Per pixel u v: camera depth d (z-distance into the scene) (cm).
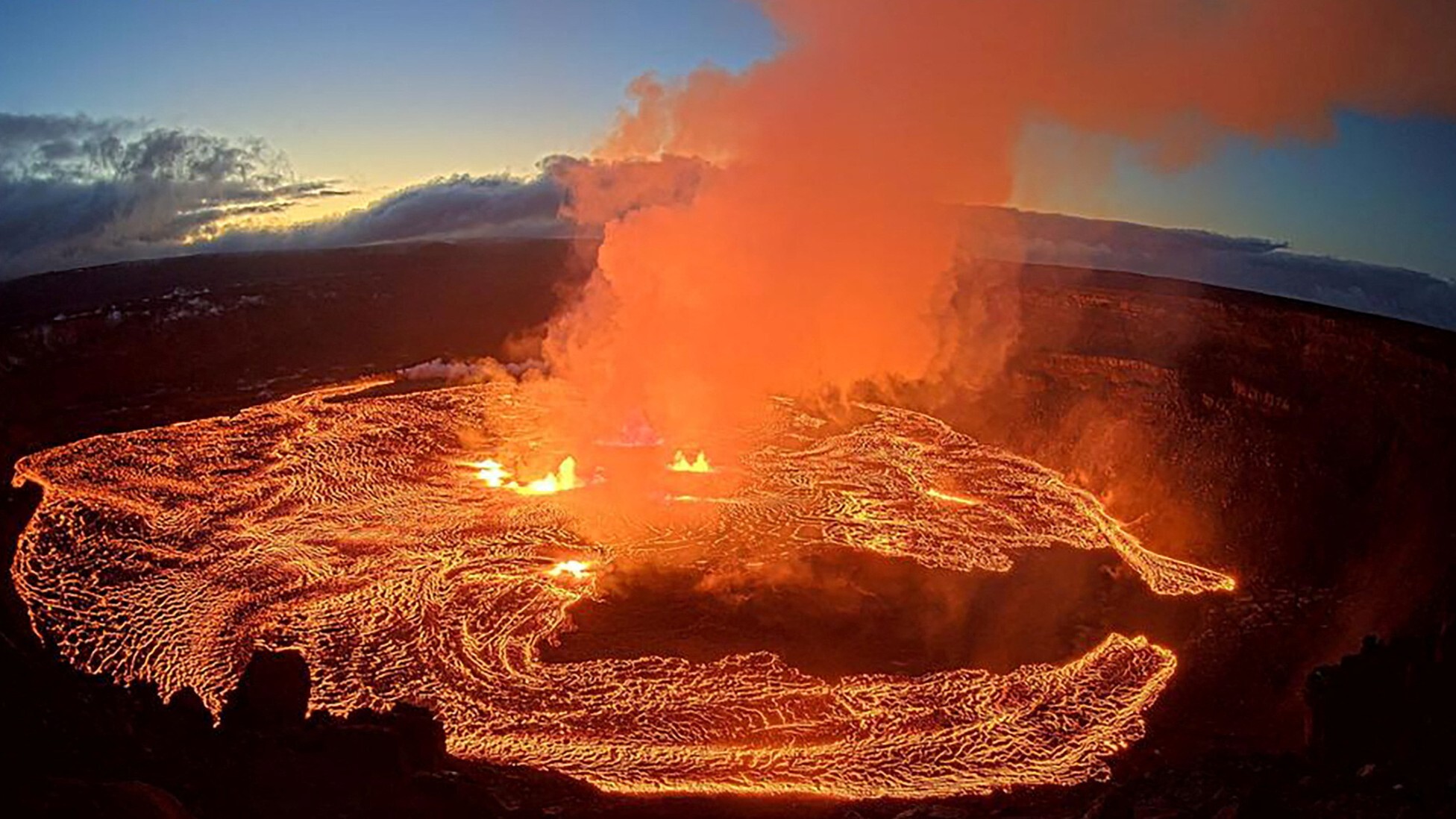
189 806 1376
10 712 1465
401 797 1511
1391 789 1485
